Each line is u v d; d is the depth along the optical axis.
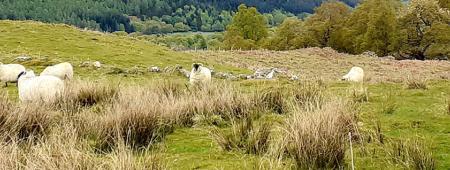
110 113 8.25
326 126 6.78
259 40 92.62
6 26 43.59
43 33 41.91
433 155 6.98
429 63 45.09
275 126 8.60
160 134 8.23
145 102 9.03
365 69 39.94
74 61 29.66
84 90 11.44
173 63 34.69
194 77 16.47
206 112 9.76
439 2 77.31
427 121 9.40
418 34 70.06
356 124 7.88
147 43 47.25
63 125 7.81
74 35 43.12
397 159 6.66
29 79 11.33
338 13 84.00
